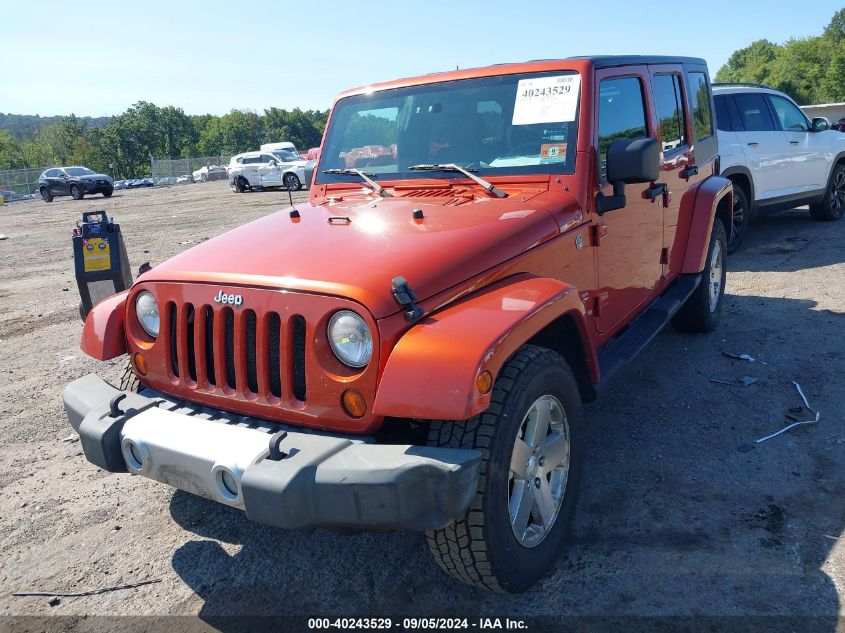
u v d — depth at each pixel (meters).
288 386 2.55
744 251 8.73
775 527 3.10
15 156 113.94
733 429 4.05
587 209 3.46
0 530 3.55
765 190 8.77
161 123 119.00
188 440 2.58
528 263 3.00
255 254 2.88
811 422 4.05
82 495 3.86
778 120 9.04
